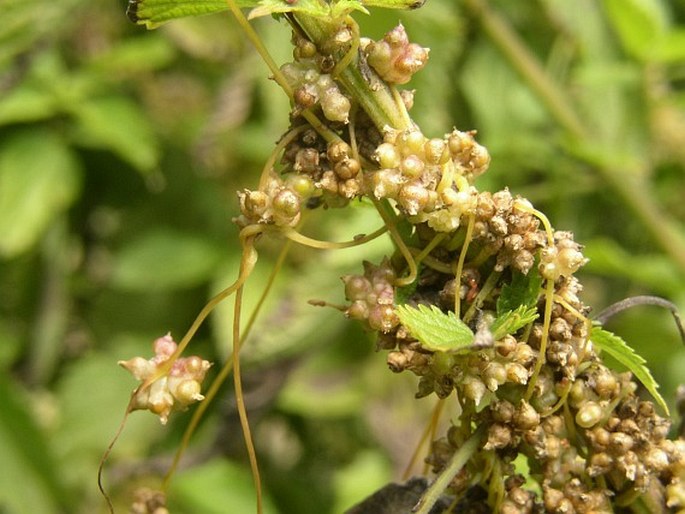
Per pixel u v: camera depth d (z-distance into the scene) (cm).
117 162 62
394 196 28
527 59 56
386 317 29
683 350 59
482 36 58
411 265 29
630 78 54
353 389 62
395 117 28
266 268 59
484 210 28
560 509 29
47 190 58
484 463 29
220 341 55
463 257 28
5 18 51
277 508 63
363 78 28
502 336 28
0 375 52
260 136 60
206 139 58
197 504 58
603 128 57
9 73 54
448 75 56
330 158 28
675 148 62
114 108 59
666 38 52
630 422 29
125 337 63
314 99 28
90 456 60
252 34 28
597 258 54
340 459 66
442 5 54
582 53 58
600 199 62
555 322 29
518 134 59
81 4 58
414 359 28
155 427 60
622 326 60
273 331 51
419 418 62
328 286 52
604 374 29
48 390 64
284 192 28
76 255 65
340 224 53
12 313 64
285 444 70
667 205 65
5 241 56
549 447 29
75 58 63
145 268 61
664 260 60
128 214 63
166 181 63
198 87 64
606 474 30
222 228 62
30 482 52
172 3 29
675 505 30
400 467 61
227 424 54
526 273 28
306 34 28
